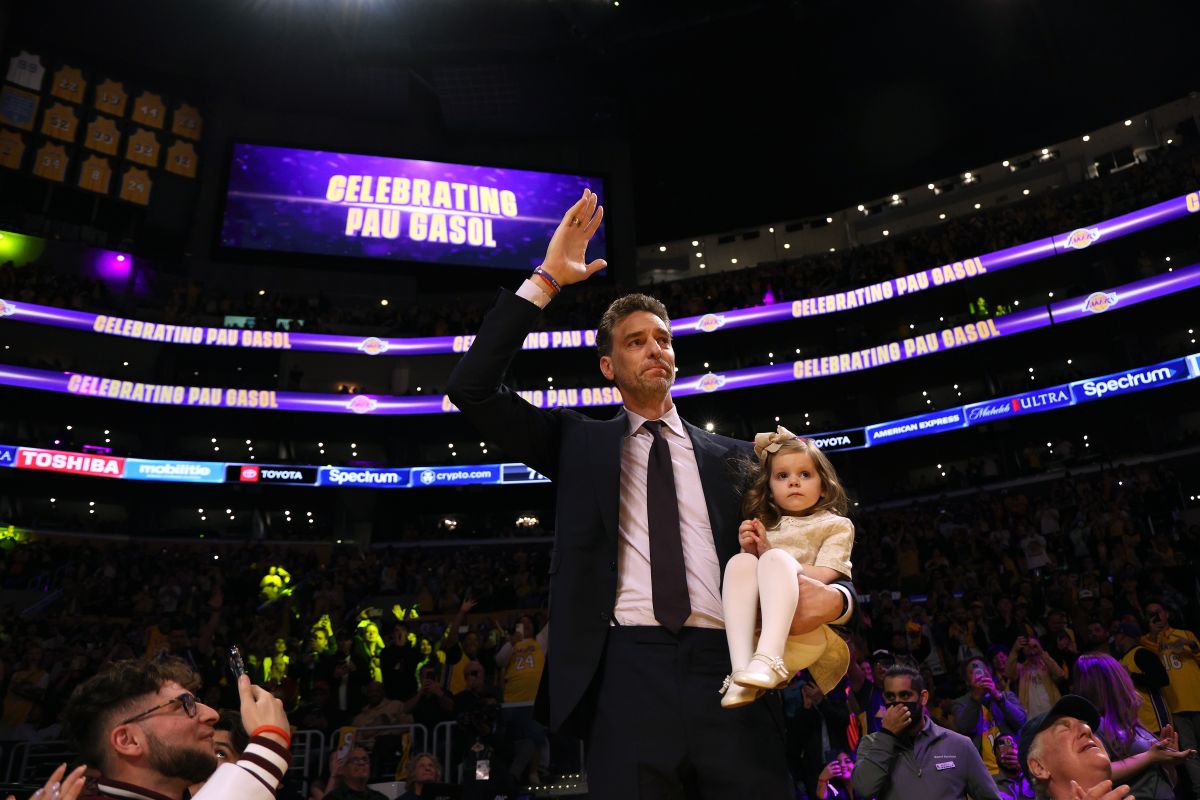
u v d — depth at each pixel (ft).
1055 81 108.99
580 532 7.68
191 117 108.17
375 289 107.04
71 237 97.86
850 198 121.80
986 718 22.43
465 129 114.32
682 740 6.84
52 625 54.29
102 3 104.17
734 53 105.09
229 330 94.58
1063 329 91.35
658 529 7.63
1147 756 12.62
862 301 95.04
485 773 23.29
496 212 110.73
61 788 7.72
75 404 92.22
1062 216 92.89
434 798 21.86
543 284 8.27
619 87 111.34
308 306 101.19
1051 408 82.28
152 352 96.73
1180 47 103.81
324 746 27.78
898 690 15.84
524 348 100.73
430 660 35.68
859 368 92.43
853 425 100.48
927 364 97.91
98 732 8.55
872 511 83.35
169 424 96.68
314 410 93.61
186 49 108.37
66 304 89.25
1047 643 38.17
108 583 66.39
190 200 105.50
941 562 59.93
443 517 100.53
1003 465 88.99
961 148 117.39
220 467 87.97
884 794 15.52
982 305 94.22
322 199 106.32
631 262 111.55
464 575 72.08
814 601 6.89
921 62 107.34
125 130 103.45
